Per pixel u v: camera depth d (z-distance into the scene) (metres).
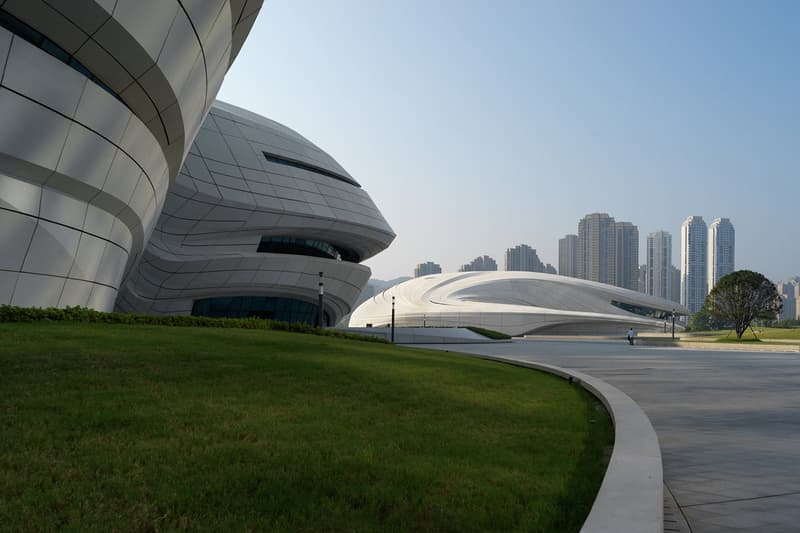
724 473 6.55
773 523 4.85
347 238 50.09
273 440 6.56
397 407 9.16
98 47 15.25
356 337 27.69
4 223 14.74
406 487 5.10
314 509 4.49
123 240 21.22
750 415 10.69
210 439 6.49
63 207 16.66
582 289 97.88
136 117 18.00
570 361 26.31
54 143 15.25
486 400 10.55
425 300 96.00
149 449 5.95
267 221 43.12
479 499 4.85
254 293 45.56
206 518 4.24
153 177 21.42
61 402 7.60
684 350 39.12
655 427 9.46
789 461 7.14
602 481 5.38
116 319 18.69
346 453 6.16
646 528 3.87
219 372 10.82
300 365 12.49
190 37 17.08
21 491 4.63
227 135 44.53
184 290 42.06
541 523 4.30
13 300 15.59
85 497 4.56
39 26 14.30
